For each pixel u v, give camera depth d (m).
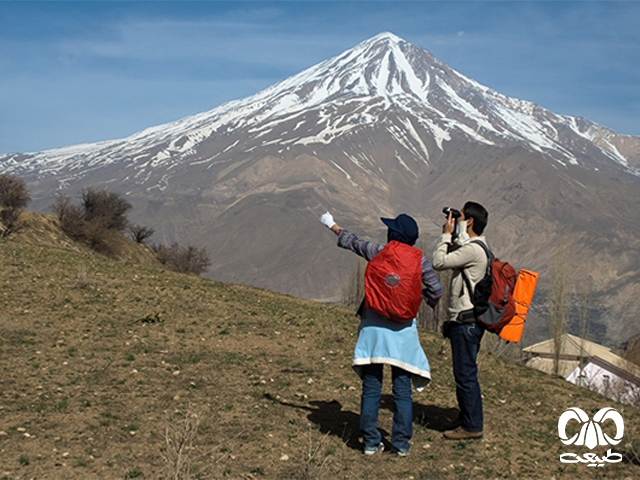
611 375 32.31
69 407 7.07
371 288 6.20
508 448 6.71
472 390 6.75
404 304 6.10
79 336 10.49
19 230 45.34
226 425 6.80
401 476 5.82
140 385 8.06
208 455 5.95
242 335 11.55
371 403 6.26
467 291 6.61
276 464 5.85
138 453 5.92
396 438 6.29
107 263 20.14
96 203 56.62
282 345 11.04
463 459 6.33
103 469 5.52
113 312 12.52
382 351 6.21
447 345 12.12
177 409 7.20
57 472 5.40
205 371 8.94
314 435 6.67
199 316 12.87
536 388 9.41
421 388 6.48
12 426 6.38
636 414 8.41
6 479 5.20
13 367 8.50
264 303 15.65
